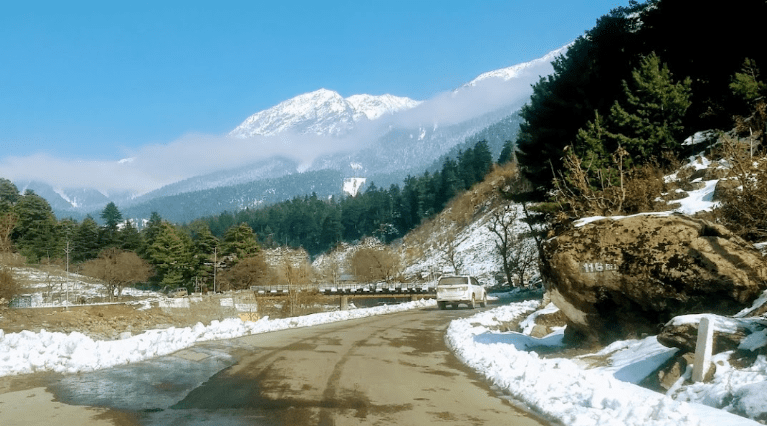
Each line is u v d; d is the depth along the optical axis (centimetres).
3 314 3384
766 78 3241
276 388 933
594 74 3931
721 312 1031
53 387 918
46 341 1293
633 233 1138
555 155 3747
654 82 3316
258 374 1070
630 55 4150
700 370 777
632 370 912
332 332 1966
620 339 1152
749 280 1022
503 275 8731
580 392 826
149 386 935
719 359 796
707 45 3956
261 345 1543
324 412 770
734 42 3803
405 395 896
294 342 1623
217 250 10875
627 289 1107
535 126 4028
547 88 4319
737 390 693
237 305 4284
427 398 877
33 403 800
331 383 987
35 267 11638
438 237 14462
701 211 1817
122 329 3531
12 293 4981
